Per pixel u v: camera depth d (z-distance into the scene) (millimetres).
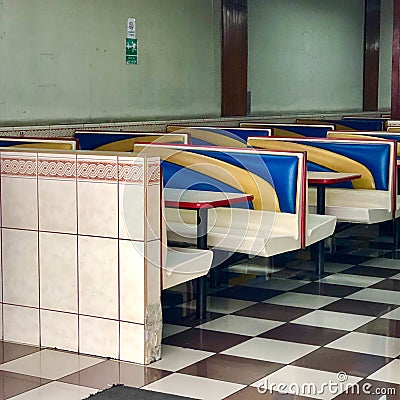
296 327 5191
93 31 8414
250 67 11312
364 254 7570
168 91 9617
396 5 9320
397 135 7680
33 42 7676
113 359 4574
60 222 4691
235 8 10664
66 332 4738
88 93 8398
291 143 7340
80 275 4652
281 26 11938
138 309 4477
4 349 4777
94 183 4547
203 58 10211
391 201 7090
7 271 4922
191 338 4973
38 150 4750
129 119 9016
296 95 12422
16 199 4848
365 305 5746
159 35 9406
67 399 3947
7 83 7414
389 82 14625
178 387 4098
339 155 7246
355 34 13945
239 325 5254
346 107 13836
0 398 3959
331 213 7039
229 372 4328
